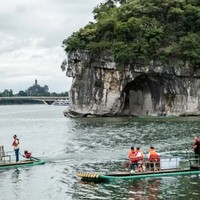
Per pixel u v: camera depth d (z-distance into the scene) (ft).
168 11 468.34
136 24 445.37
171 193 108.17
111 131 268.41
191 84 434.71
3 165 142.31
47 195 108.99
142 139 220.43
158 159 130.41
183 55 434.71
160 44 444.14
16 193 111.24
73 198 105.60
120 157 164.25
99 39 467.11
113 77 446.60
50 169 140.36
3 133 295.28
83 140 225.35
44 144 217.15
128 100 464.24
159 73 435.12
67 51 467.93
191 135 233.96
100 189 112.98
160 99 449.06
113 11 503.61
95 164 149.28
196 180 121.08
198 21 457.27
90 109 458.09
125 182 119.55
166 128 278.05
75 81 464.24
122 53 431.43
